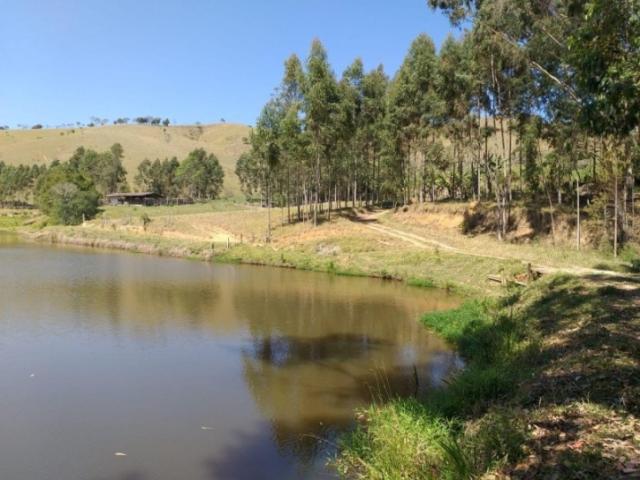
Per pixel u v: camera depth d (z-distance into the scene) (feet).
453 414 32.40
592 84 34.91
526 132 126.82
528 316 53.47
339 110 169.07
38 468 31.22
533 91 106.83
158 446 33.88
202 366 51.16
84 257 157.99
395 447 26.40
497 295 78.28
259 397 42.63
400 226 175.94
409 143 181.98
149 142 632.38
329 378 47.42
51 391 44.16
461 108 138.41
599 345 35.68
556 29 75.72
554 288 62.54
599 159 105.91
